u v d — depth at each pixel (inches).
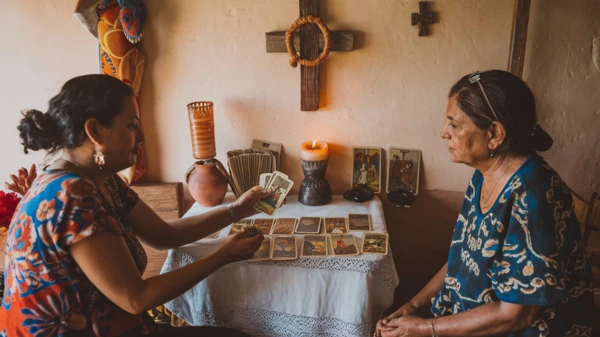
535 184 51.5
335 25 92.1
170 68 96.9
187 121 100.6
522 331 54.9
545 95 92.5
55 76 99.3
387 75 94.4
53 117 53.1
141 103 99.3
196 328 64.7
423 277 109.9
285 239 78.7
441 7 89.6
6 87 100.2
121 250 54.6
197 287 75.2
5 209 83.0
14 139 104.4
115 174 66.6
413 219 105.0
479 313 55.3
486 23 89.7
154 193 101.8
